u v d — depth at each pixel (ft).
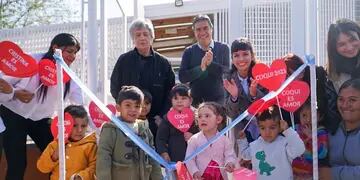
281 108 14.67
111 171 14.48
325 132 14.21
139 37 17.48
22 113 16.72
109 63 25.81
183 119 15.75
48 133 17.24
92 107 16.08
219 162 14.93
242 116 14.15
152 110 17.71
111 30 26.07
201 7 32.81
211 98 17.67
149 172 14.89
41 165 15.52
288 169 14.26
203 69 17.01
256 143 14.74
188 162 14.84
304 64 13.39
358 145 13.66
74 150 15.62
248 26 25.95
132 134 13.96
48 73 14.37
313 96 12.91
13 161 16.74
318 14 22.38
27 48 29.48
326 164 14.06
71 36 16.63
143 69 17.60
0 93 15.98
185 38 35.53
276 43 25.73
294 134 14.10
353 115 13.67
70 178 15.11
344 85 13.76
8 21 83.41
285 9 25.53
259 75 13.53
